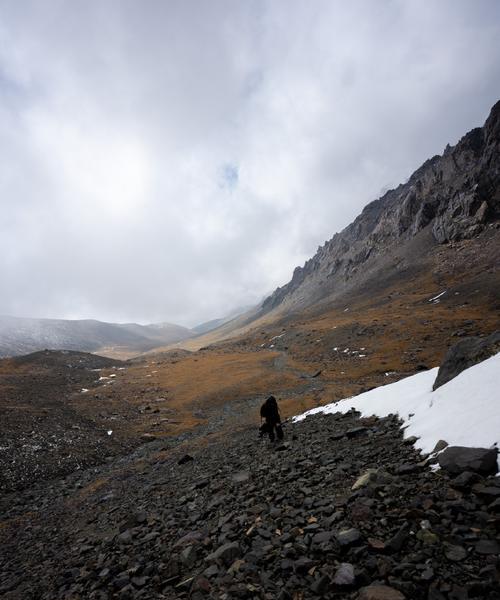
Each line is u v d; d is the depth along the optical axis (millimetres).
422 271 178625
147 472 25969
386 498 7133
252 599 5320
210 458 22703
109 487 24234
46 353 125188
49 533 16578
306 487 9562
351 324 117312
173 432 46125
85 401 63688
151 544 9531
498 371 9969
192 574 6867
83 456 35969
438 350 72688
